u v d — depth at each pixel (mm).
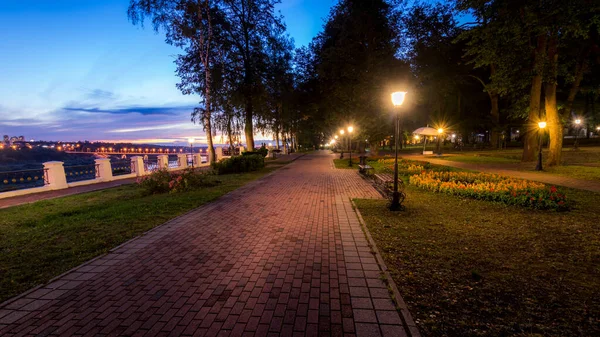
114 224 6289
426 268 3893
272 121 43875
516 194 7383
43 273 3957
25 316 2953
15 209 8055
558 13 12023
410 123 34781
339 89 25484
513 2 12961
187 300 3203
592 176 11469
